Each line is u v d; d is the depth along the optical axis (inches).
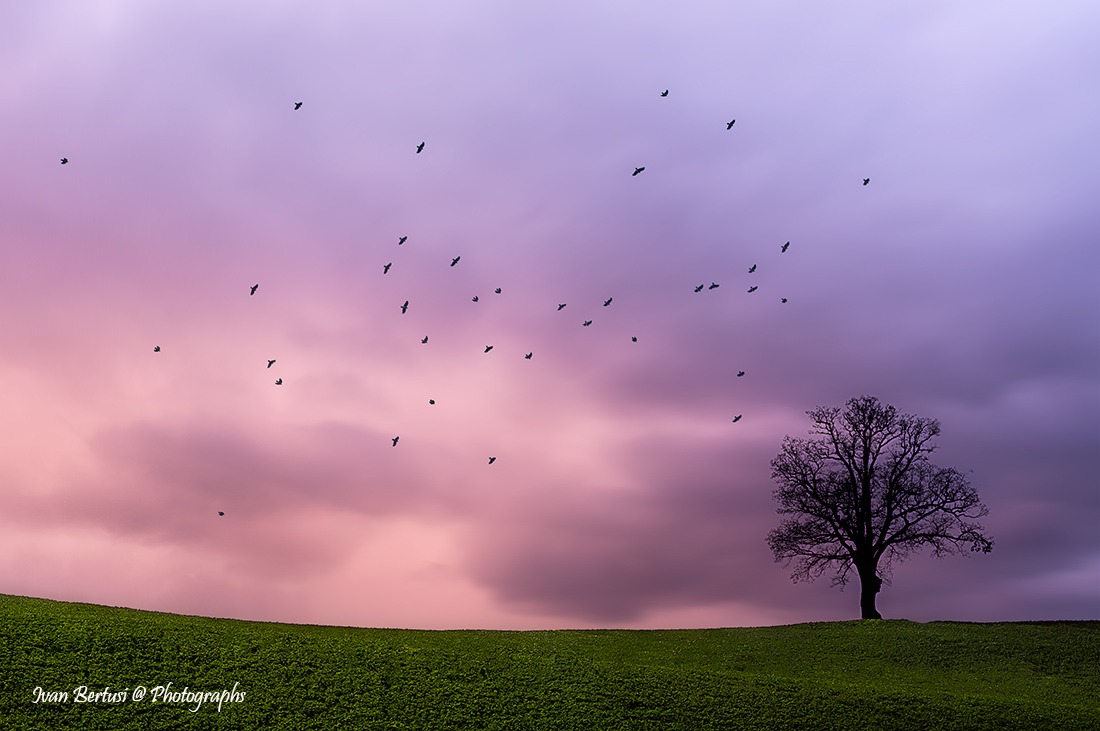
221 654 1045.2
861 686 1130.0
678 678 1110.4
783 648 1407.5
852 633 1517.0
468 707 956.6
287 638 1153.4
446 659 1122.7
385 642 1201.4
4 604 1166.3
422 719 913.5
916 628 1547.7
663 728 932.6
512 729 906.7
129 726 830.5
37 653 950.4
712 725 949.8
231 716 877.8
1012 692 1160.2
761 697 1047.6
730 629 1590.8
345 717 900.0
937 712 1020.5
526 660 1159.6
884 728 962.7
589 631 1515.7
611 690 1040.8
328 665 1048.8
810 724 965.2
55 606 1216.8
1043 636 1475.1
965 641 1437.0
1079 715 1032.2
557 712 960.9
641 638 1465.3
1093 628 1556.3
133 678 934.4
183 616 1299.2
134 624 1128.2
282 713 897.5
